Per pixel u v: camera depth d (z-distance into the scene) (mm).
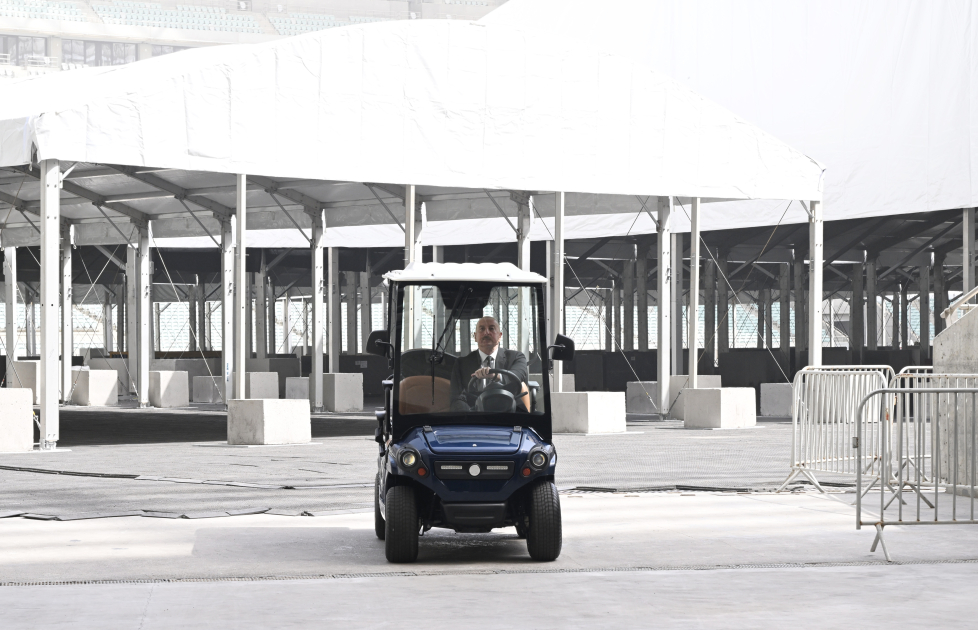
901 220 50438
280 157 30703
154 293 78375
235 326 30750
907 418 14055
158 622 8883
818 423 18375
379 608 9461
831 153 47469
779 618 9117
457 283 12539
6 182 38938
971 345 17062
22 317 78375
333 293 58125
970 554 12391
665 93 35812
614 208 40500
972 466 12820
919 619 9102
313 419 38344
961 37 43562
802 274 56281
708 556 12219
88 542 13086
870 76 46469
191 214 44031
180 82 29125
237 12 190000
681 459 23516
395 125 32250
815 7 48906
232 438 27812
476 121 33312
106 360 54812
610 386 53562
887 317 86250
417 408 12336
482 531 12008
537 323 12602
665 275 38094
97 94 30156
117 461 23109
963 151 43375
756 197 37125
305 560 11969
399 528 11664
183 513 15336
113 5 181500
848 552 12500
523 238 38750
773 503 16688
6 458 23984
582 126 34719
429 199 41531
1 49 170625
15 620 8945
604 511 15781
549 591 10242
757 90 50875
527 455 11664
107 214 45656
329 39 31312
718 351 56625
